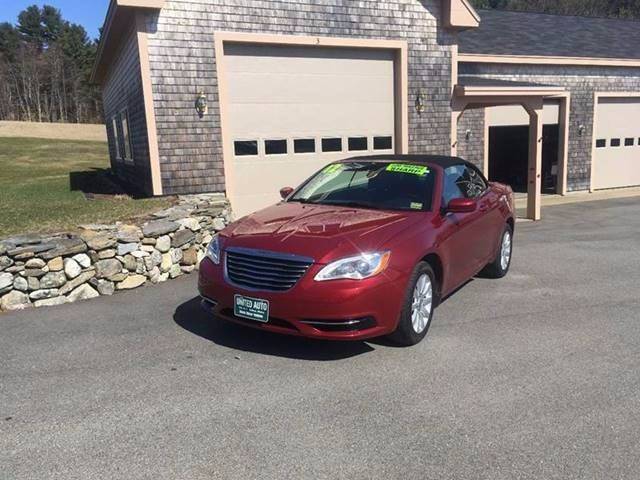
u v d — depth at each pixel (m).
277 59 10.12
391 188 5.48
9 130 48.88
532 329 5.02
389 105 11.32
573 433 3.25
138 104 10.23
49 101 75.88
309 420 3.43
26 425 3.42
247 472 2.91
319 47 10.45
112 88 16.28
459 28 11.46
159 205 8.38
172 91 9.27
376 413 3.50
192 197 8.48
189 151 9.53
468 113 15.14
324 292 4.05
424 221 4.89
